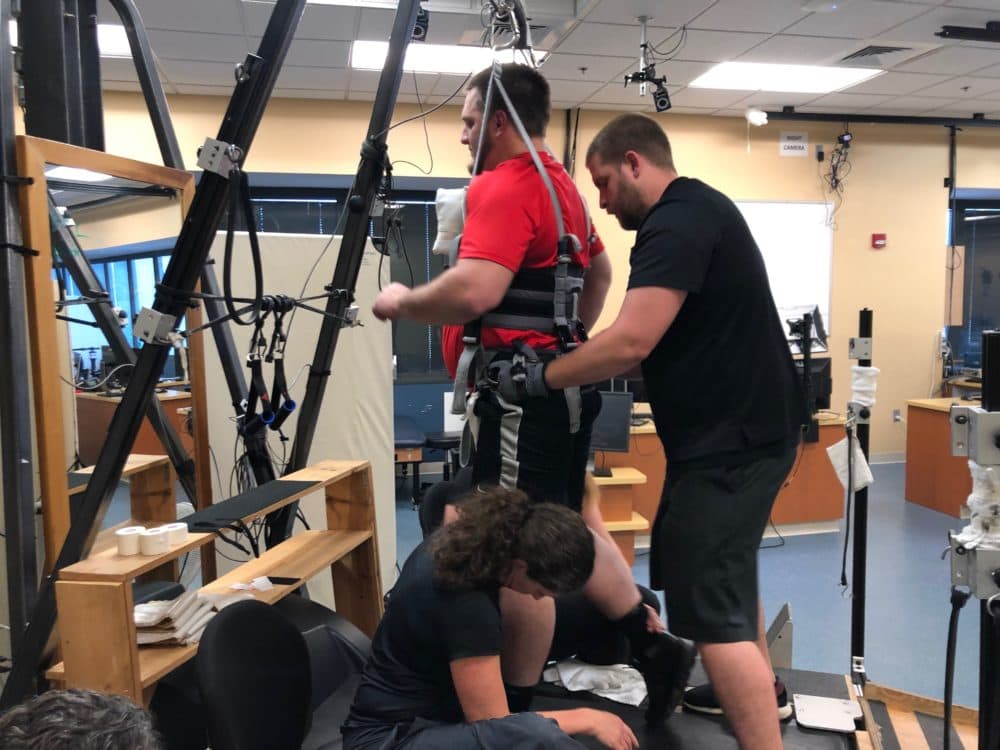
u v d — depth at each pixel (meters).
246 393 2.64
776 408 1.50
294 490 2.07
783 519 4.79
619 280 6.32
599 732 1.66
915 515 5.21
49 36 1.95
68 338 2.43
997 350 1.32
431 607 1.52
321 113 5.80
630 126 1.58
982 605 1.36
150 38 4.45
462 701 1.49
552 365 1.37
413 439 5.30
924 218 6.92
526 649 1.87
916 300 6.97
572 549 1.41
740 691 1.47
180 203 2.33
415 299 1.34
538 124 1.50
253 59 1.64
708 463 1.49
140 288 2.38
